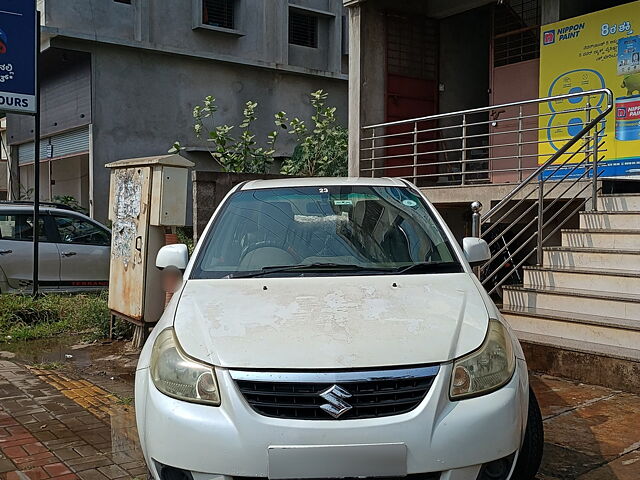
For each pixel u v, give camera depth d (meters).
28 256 10.12
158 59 16.56
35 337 8.01
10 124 21.30
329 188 4.59
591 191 7.65
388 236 4.16
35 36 9.03
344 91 19.86
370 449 2.71
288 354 2.90
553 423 4.56
